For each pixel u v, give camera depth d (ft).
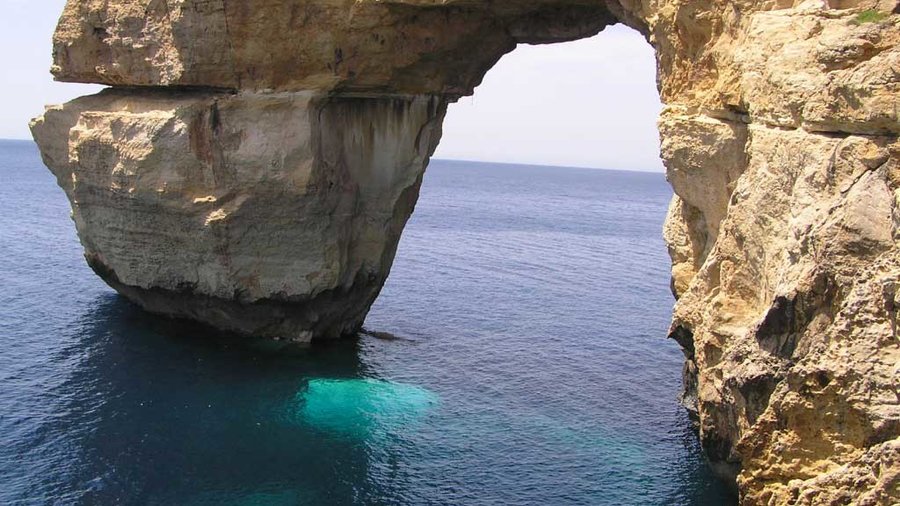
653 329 149.79
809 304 51.31
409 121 128.67
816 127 54.85
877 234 47.83
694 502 78.33
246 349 123.85
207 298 128.36
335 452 88.22
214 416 96.73
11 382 103.81
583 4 110.01
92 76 131.34
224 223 119.55
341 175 124.88
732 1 72.23
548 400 106.93
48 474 80.07
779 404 51.90
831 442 48.42
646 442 93.45
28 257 190.29
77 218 140.26
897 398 43.73
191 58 114.93
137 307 144.46
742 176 66.69
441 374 116.57
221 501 76.79
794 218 54.54
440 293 174.81
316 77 117.19
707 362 70.74
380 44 114.83
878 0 57.06
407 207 137.18
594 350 132.98
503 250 253.44
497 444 91.91
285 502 77.05
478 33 118.93
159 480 80.28
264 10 111.96
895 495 41.57
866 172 49.60
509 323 150.10
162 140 118.73
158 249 127.95
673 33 80.94
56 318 135.33
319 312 128.57
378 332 138.62
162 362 115.44
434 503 77.97
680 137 76.95
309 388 107.65
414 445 90.94
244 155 117.80
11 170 569.23
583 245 280.72
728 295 68.18
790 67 58.75
